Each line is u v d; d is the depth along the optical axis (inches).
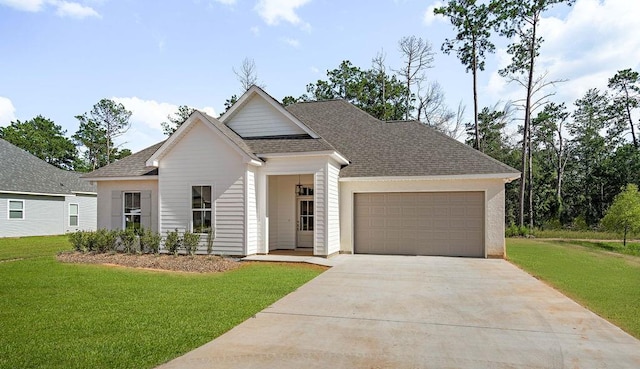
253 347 185.6
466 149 568.7
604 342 196.5
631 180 1439.5
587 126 1684.3
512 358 174.4
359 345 189.2
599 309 263.3
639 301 286.5
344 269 418.9
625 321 235.0
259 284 331.0
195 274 375.6
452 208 534.9
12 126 2101.4
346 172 556.7
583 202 1577.3
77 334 200.8
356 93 1459.2
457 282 350.6
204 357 172.2
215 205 487.8
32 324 217.0
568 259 527.8
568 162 1681.8
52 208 986.1
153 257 454.0
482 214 524.7
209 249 468.4
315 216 490.6
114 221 565.9
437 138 608.7
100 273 371.2
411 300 282.5
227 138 477.4
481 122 1533.0
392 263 463.2
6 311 243.1
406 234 547.8
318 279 362.0
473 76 1195.3
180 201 501.0
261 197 503.2
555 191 1556.3
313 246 524.4
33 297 279.9
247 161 473.4
